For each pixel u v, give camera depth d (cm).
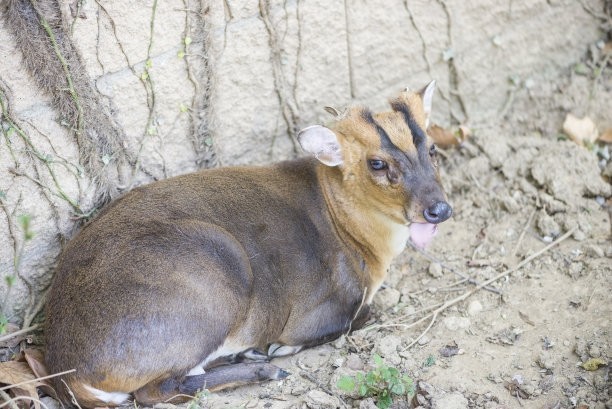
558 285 206
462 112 236
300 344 200
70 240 197
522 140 230
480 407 189
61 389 187
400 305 208
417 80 229
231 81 210
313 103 220
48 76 193
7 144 193
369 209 199
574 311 201
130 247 187
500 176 226
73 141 198
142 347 184
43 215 199
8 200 196
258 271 194
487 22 232
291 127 219
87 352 184
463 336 200
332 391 193
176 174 210
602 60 245
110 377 184
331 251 200
